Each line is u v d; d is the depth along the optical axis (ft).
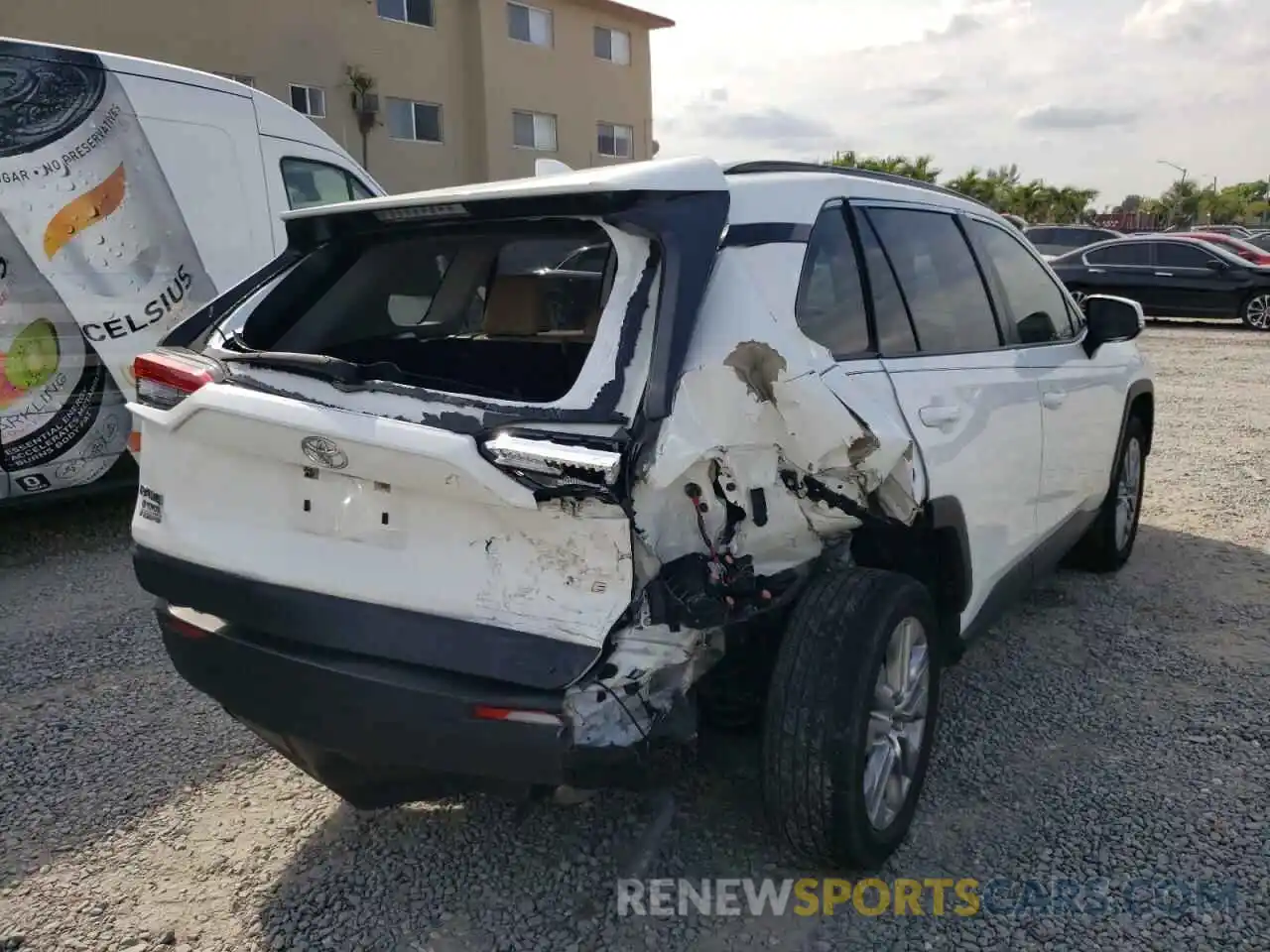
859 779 8.84
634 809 10.69
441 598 8.04
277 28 72.59
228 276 22.11
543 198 8.46
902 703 9.65
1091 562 17.71
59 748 12.19
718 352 7.97
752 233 9.00
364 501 8.36
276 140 23.41
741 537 8.43
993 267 13.46
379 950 8.73
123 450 20.42
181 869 9.88
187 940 8.89
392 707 7.96
